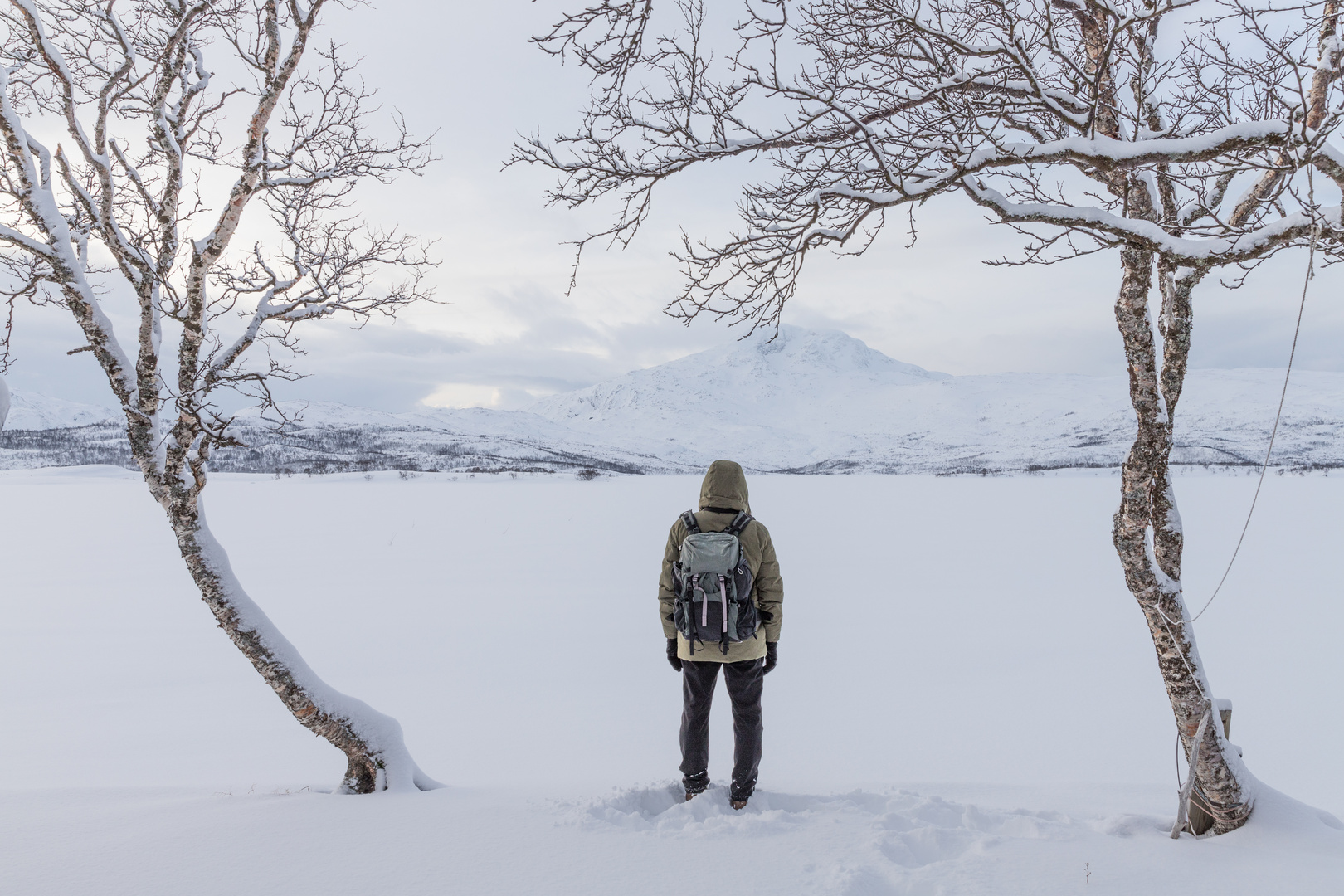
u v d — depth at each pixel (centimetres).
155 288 379
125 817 319
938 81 345
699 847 275
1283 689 699
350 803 333
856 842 279
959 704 673
